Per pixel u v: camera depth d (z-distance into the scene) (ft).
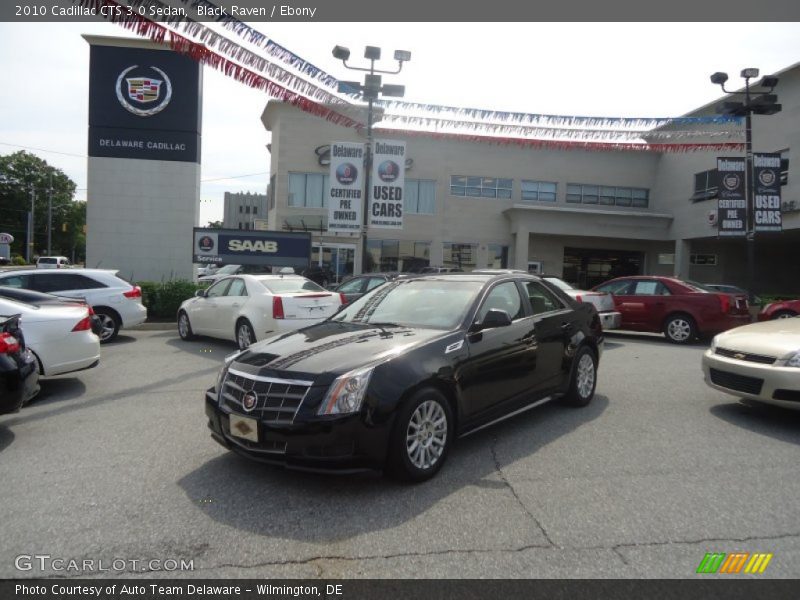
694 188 87.86
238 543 10.79
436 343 14.78
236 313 33.09
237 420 13.33
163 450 16.15
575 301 21.85
